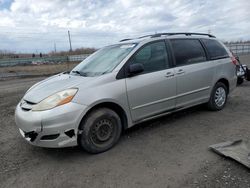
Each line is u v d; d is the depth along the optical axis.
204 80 4.80
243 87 8.08
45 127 3.10
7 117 5.71
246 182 2.59
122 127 3.88
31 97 3.48
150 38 4.21
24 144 3.98
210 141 3.72
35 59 26.08
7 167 3.22
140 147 3.64
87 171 3.04
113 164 3.17
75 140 3.26
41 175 2.99
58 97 3.22
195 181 2.67
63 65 25.56
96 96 3.37
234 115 4.96
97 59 4.38
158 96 4.07
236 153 3.16
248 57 24.03
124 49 4.11
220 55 5.27
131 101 3.75
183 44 4.62
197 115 5.04
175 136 4.00
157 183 2.69
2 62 24.00
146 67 3.98
